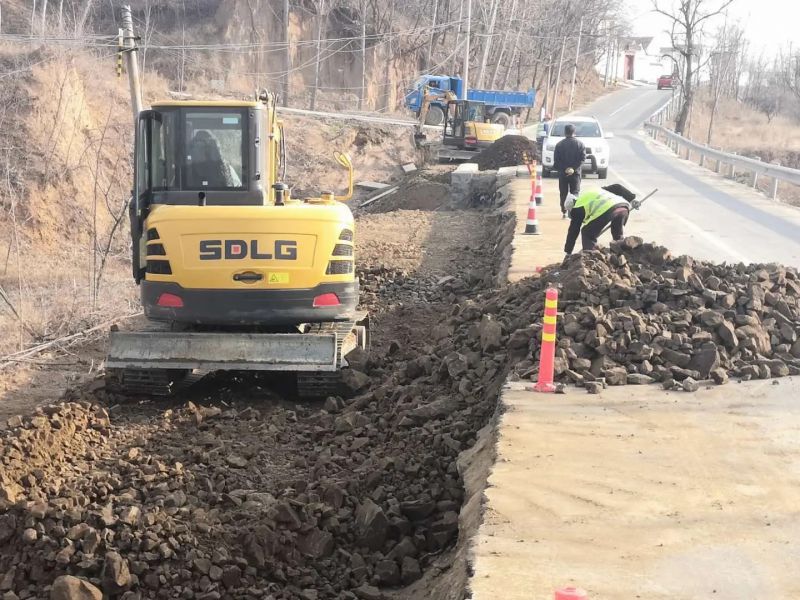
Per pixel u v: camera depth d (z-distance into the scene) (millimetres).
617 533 4434
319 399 8984
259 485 6535
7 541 5145
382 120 45312
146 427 7820
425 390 8062
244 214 8609
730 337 7418
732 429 5949
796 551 4230
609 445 5660
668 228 16531
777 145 65875
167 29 53844
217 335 8539
